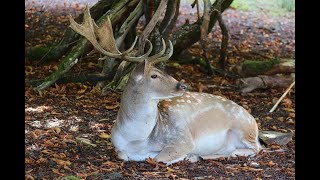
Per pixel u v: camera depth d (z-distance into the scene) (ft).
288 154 36.19
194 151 34.24
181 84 31.58
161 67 50.55
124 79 50.80
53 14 78.18
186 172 32.01
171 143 33.30
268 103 49.62
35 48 60.54
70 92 50.62
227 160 34.83
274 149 37.19
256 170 32.81
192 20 82.69
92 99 48.75
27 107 45.24
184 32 54.29
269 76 54.13
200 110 34.42
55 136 38.32
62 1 82.84
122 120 32.30
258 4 94.94
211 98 35.35
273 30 83.20
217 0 58.13
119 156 33.55
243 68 56.54
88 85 52.90
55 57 60.03
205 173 32.04
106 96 49.80
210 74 58.85
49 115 43.34
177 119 33.53
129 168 32.30
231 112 35.50
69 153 35.01
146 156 33.55
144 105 31.48
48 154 34.47
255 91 53.16
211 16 59.00
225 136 35.47
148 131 32.27
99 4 58.03
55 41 65.16
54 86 51.55
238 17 88.48
